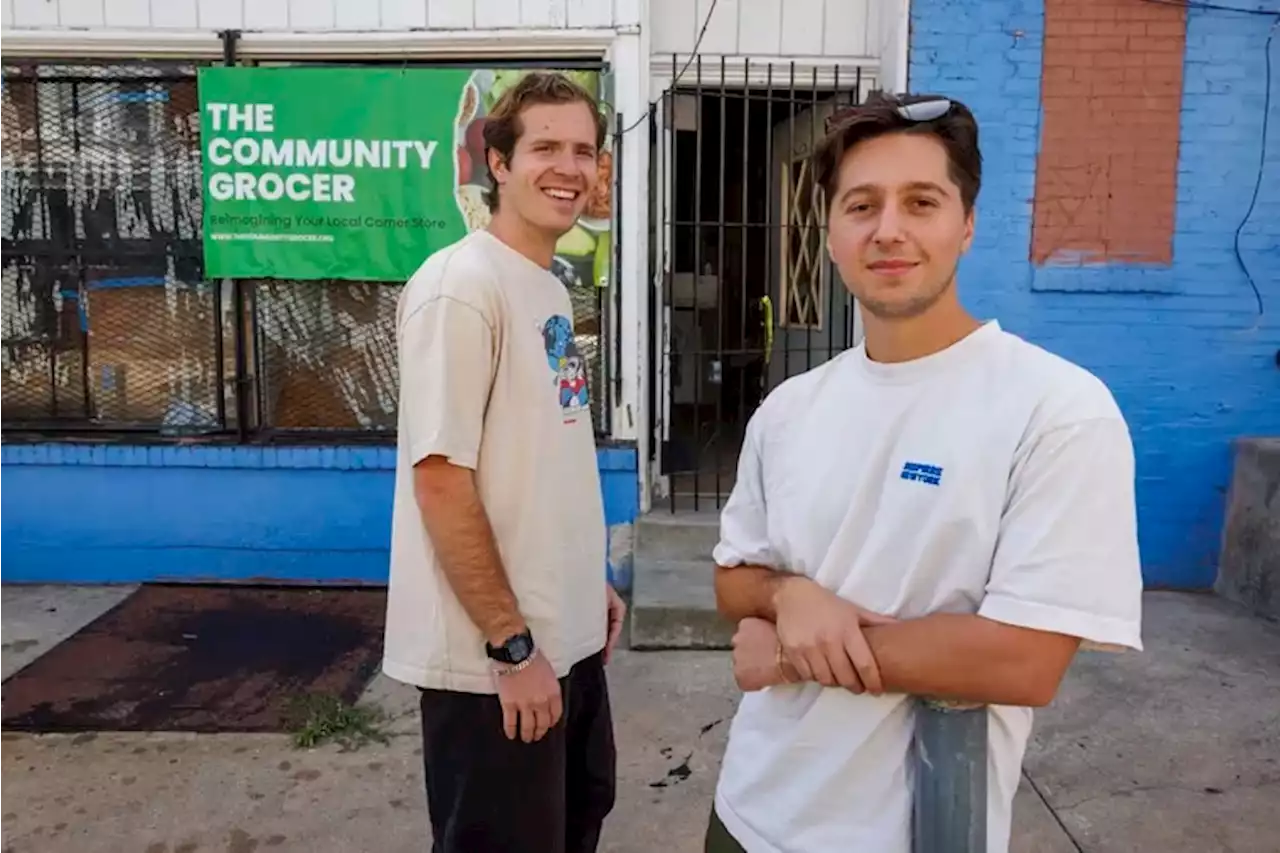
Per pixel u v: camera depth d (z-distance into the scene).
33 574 4.98
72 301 4.95
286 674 3.95
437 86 4.67
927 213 1.30
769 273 5.13
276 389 4.98
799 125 5.46
